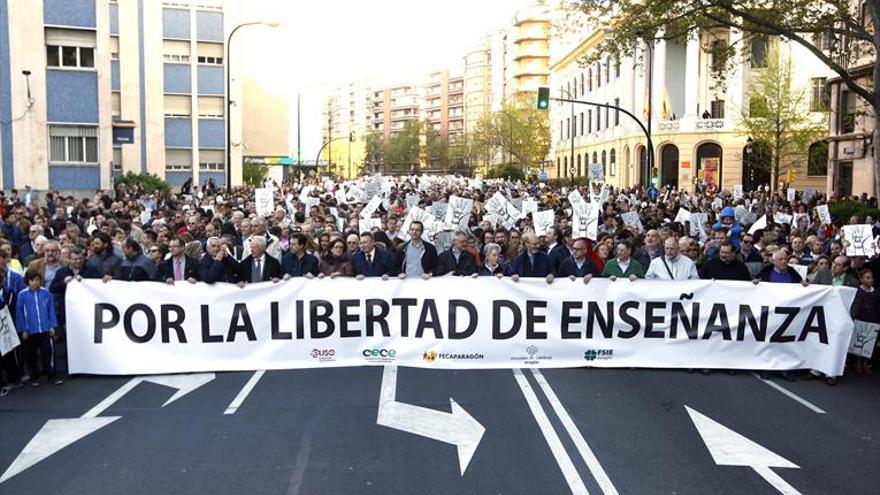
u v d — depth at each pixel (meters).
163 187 45.88
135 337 11.23
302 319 11.39
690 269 12.16
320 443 8.51
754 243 15.51
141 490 7.31
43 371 11.44
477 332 11.45
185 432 8.89
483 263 14.10
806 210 28.67
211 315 11.27
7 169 35.88
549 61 118.88
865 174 39.44
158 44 56.25
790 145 55.16
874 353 12.40
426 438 8.68
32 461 8.07
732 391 10.72
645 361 11.57
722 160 64.62
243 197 32.03
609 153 78.31
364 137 185.12
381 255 13.07
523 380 11.13
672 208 28.50
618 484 7.46
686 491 7.32
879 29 18.27
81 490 7.32
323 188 45.38
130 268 12.54
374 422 9.21
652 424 9.23
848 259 12.27
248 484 7.43
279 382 10.98
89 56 37.16
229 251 13.30
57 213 20.20
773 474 7.78
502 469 7.80
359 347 11.48
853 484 7.56
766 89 52.81
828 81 42.69
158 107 56.41
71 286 11.14
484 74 172.88
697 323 11.56
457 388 10.70
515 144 95.00
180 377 11.24
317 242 15.51
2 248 10.92
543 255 13.10
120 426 9.12
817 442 8.74
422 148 164.75
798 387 11.04
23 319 10.85
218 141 62.72
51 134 36.66
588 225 13.84
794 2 21.23
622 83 73.94
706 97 67.38
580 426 9.12
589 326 11.53
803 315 11.45
